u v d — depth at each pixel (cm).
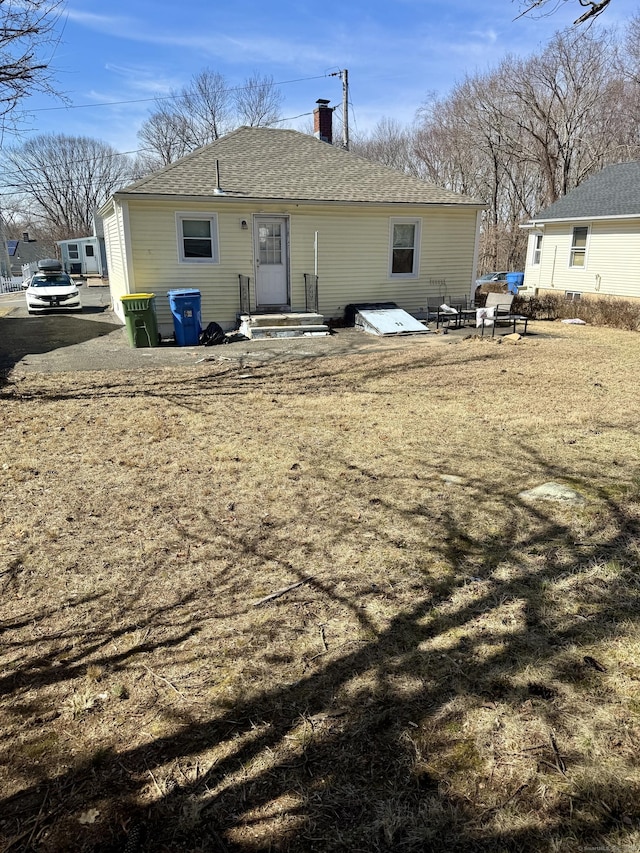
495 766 197
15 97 746
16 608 297
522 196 3978
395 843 171
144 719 224
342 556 343
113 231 1509
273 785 194
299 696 234
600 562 329
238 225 1321
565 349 1102
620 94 3027
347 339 1250
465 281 1572
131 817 184
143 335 1162
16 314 1828
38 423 629
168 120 4775
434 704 226
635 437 556
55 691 240
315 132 1761
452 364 958
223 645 267
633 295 1758
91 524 389
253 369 934
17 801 191
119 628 281
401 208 1446
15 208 5169
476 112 3712
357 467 488
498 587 307
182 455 524
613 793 185
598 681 235
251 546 357
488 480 454
